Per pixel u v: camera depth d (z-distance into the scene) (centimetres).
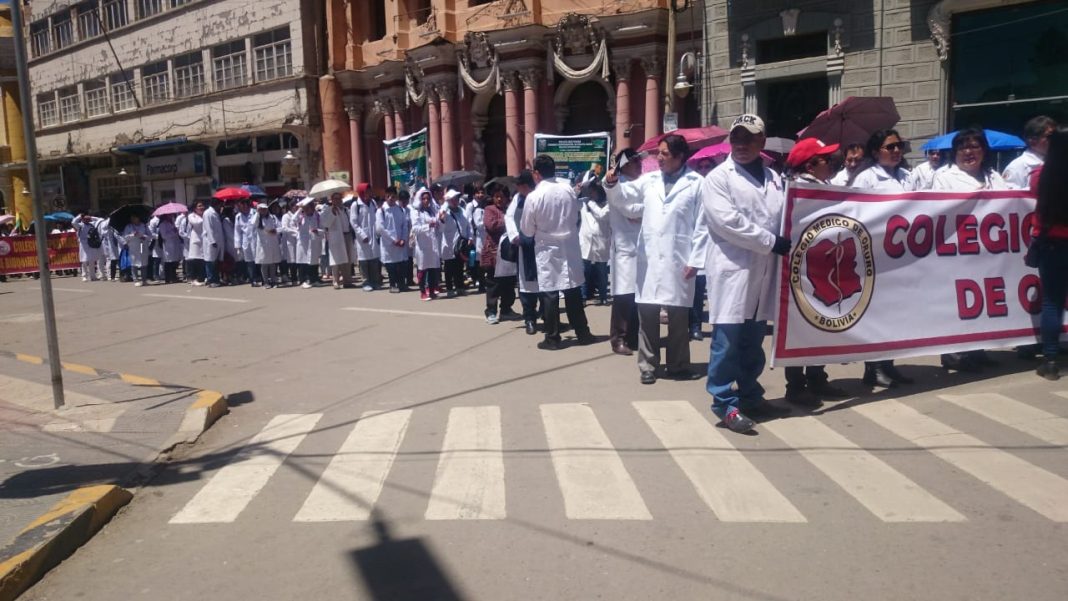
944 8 1372
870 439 550
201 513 469
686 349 743
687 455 532
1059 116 1319
